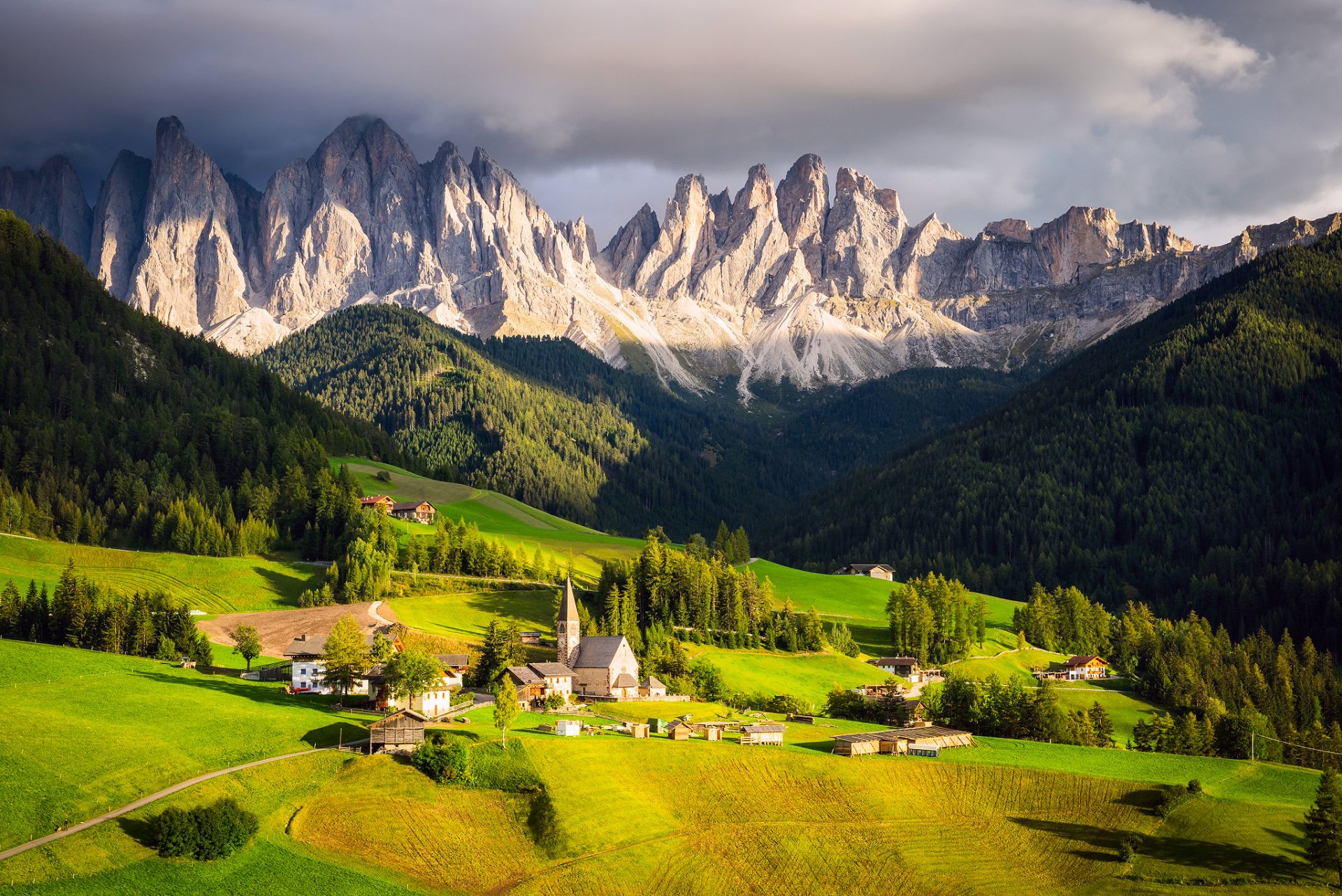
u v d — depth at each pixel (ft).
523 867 368.89
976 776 473.67
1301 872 405.80
